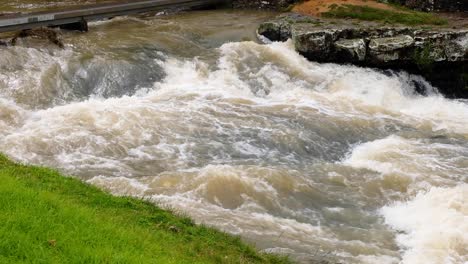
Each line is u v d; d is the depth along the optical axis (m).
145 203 10.77
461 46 22.89
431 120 19.28
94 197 10.20
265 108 18.52
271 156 15.42
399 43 22.48
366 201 13.49
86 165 13.94
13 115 16.42
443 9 28.58
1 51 19.23
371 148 16.31
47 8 27.66
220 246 9.73
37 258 6.49
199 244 9.43
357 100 20.03
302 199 13.22
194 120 16.88
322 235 11.69
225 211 12.23
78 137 15.12
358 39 22.81
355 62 22.84
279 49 22.73
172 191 12.83
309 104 19.23
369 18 25.41
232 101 18.73
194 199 12.61
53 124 15.84
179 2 27.70
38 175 10.66
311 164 15.16
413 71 23.30
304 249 10.88
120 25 25.22
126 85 19.47
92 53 20.64
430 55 22.69
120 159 14.41
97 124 15.95
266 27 24.72
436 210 12.89
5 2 28.94
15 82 18.09
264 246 10.70
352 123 18.11
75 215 8.06
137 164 14.20
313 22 24.70
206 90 19.53
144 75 20.02
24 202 7.90
